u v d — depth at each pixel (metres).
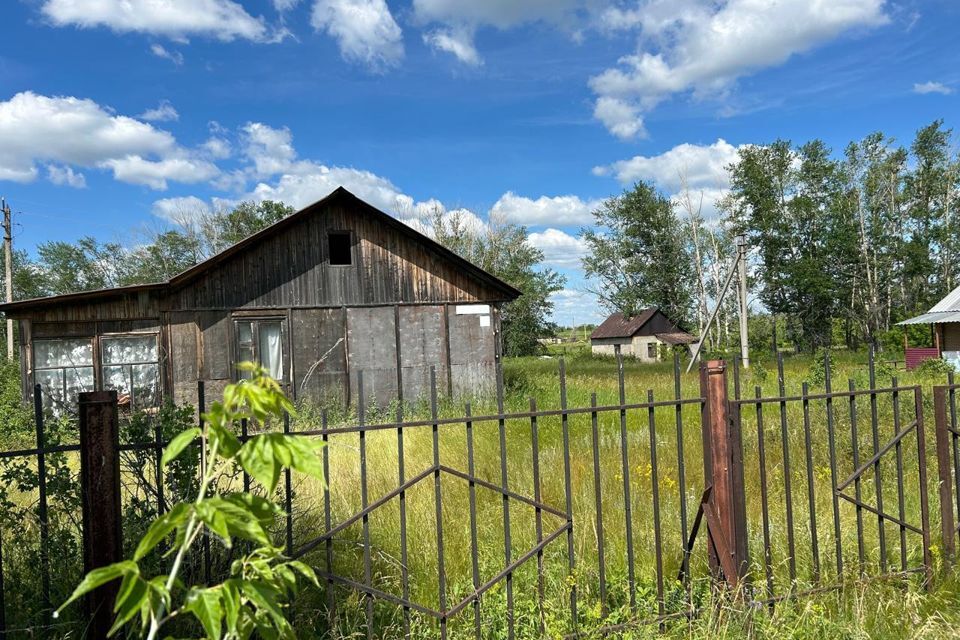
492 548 4.93
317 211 14.89
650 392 3.77
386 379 15.13
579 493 6.36
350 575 4.43
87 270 49.72
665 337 47.12
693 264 52.97
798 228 49.12
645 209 52.91
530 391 16.06
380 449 8.14
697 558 4.59
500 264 44.84
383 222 15.21
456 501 6.11
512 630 3.45
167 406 3.92
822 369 12.77
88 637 2.86
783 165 49.41
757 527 5.10
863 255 46.50
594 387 17.92
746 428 8.23
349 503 5.82
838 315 48.78
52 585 3.44
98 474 2.78
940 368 20.39
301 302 14.74
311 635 3.51
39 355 13.57
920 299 47.94
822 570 4.29
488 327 15.82
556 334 49.84
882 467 6.74
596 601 3.97
